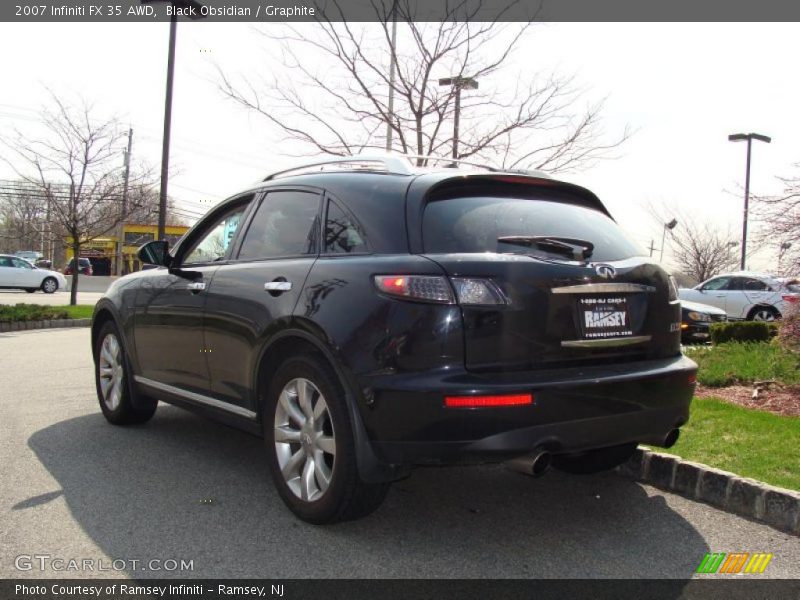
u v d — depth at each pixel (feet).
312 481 11.94
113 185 67.21
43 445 17.12
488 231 11.29
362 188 12.41
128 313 17.97
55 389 24.61
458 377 10.12
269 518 12.42
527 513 12.98
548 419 10.25
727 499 13.19
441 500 13.67
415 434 10.28
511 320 10.48
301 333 11.84
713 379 23.67
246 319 13.32
